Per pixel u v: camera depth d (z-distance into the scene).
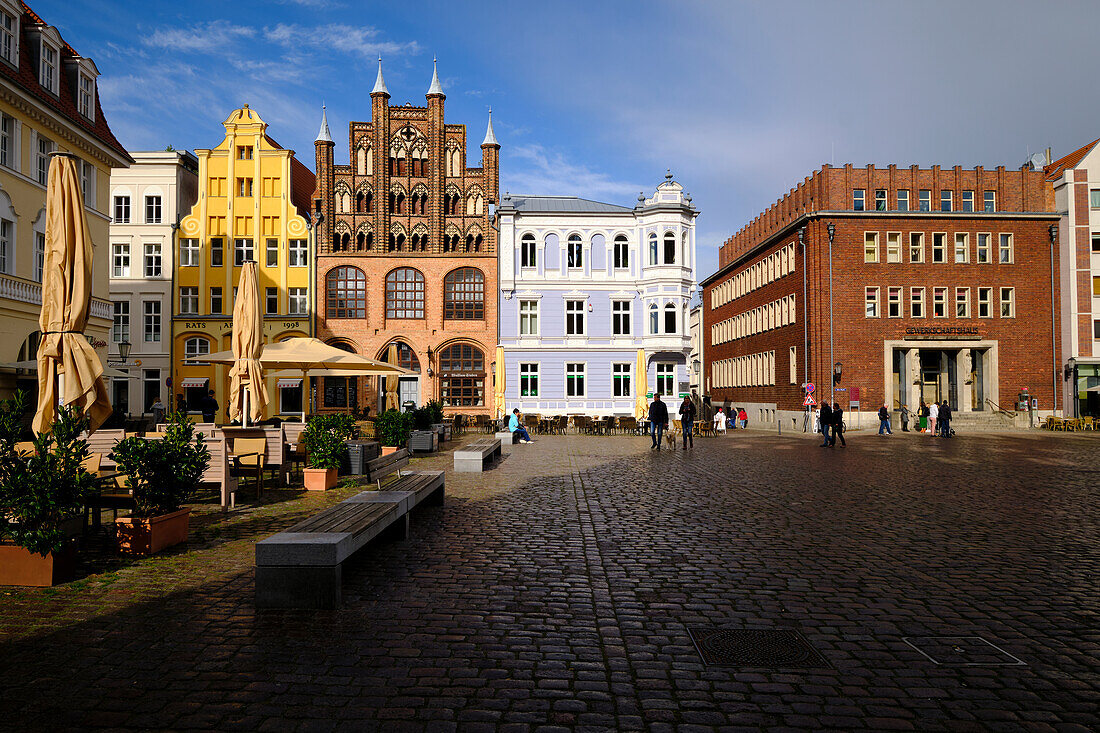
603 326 48.84
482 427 43.94
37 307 25.94
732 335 63.72
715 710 4.45
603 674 4.99
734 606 6.59
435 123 48.34
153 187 47.72
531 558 8.43
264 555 6.39
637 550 8.91
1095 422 42.41
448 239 48.84
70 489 7.22
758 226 57.72
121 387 46.91
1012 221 45.44
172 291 47.09
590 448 27.69
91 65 30.11
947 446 29.56
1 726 4.13
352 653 5.31
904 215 44.34
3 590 6.87
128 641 5.52
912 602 6.74
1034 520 11.16
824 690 4.76
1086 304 45.25
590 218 48.97
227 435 14.56
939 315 44.88
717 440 33.88
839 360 43.91
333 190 47.97
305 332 47.41
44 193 27.09
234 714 4.31
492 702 4.52
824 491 14.66
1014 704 4.57
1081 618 6.30
